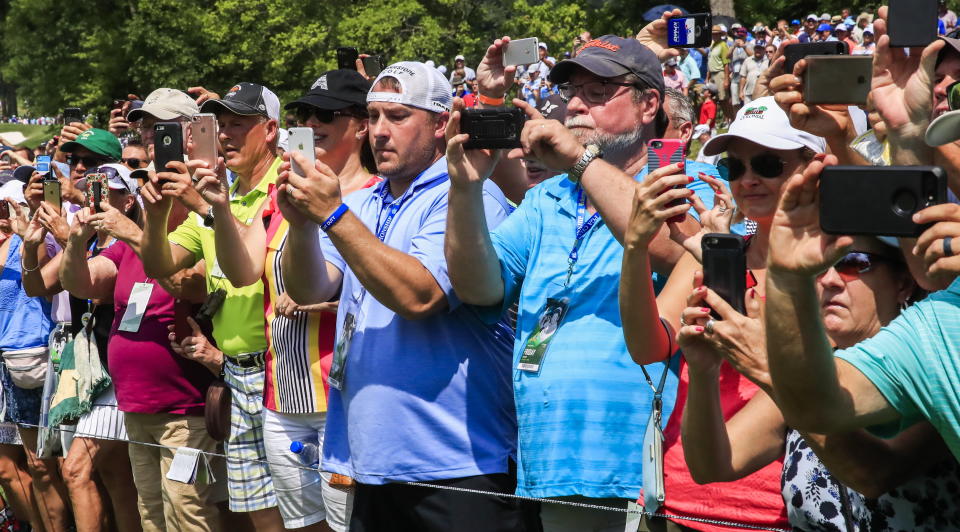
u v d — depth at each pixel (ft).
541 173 13.25
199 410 14.30
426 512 10.17
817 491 7.48
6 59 145.79
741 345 6.40
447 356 10.29
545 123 8.95
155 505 14.84
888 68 6.40
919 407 5.85
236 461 13.12
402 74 10.89
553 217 10.05
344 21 91.20
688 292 8.68
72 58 100.78
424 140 10.94
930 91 5.94
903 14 6.21
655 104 10.09
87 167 17.56
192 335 13.96
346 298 11.19
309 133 9.80
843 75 6.59
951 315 5.80
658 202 7.75
